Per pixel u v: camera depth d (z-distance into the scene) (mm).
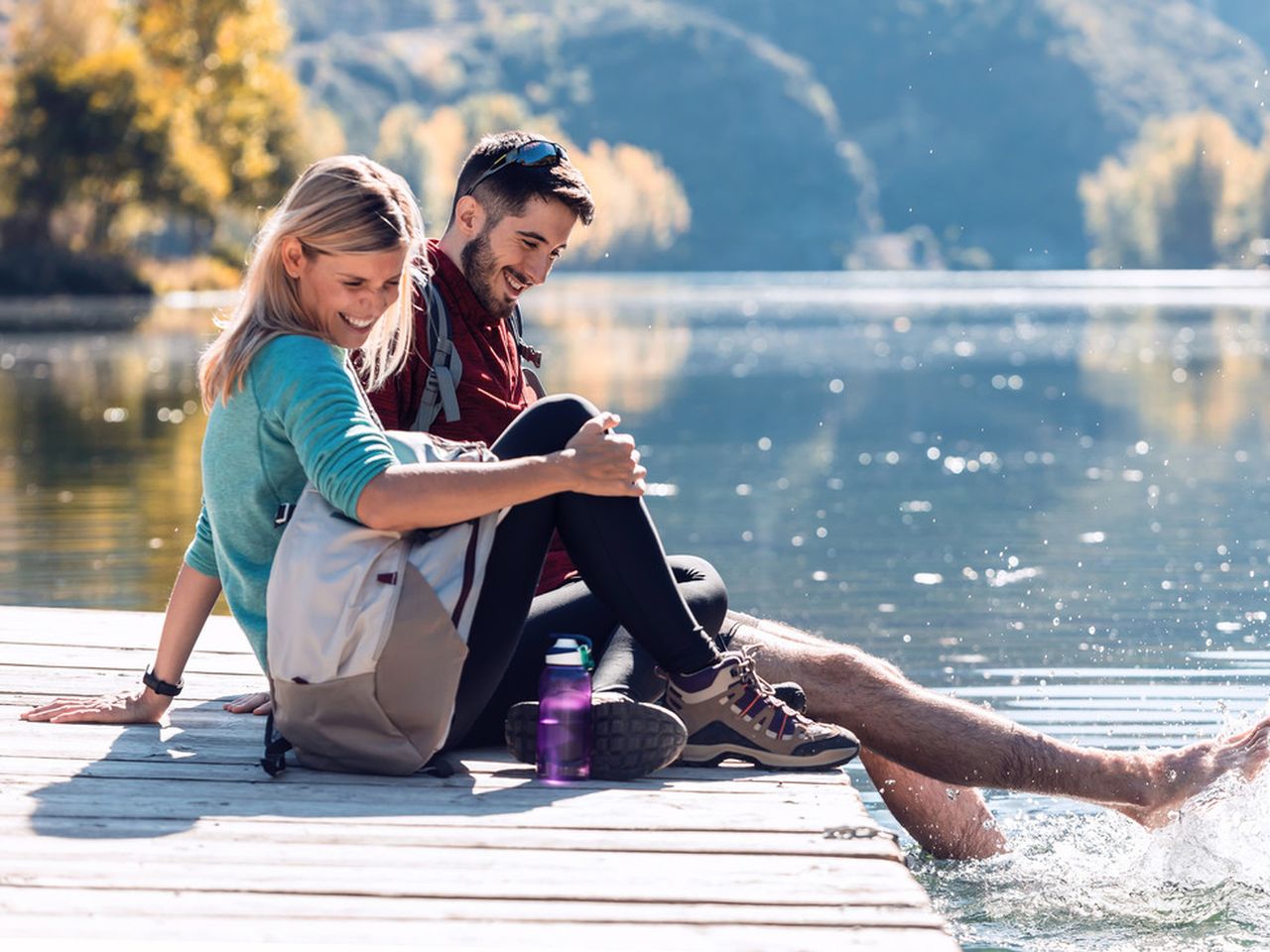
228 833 2984
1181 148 141625
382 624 3156
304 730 3309
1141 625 7230
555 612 3582
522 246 3775
